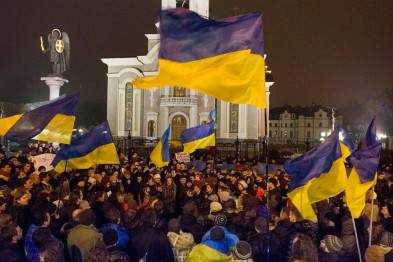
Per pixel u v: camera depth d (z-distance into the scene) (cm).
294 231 787
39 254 683
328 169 849
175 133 5981
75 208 886
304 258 689
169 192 1300
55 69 3409
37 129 1035
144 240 747
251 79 727
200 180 1409
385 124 6919
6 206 859
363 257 827
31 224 763
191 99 5888
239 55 727
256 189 1273
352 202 831
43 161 1617
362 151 838
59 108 1053
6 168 1370
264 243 775
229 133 5822
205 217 940
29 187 1074
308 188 861
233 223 878
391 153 3925
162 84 707
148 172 1509
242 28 732
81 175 1348
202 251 651
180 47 715
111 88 6141
